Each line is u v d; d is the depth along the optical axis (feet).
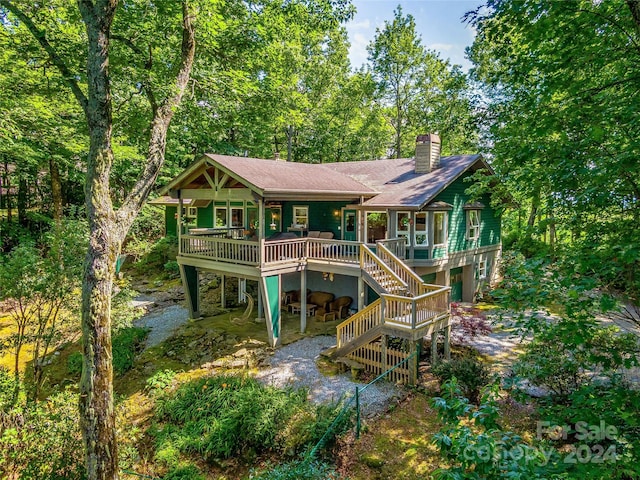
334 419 27.50
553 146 17.81
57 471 21.72
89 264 22.43
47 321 33.60
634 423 13.19
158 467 25.90
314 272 56.65
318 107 100.32
